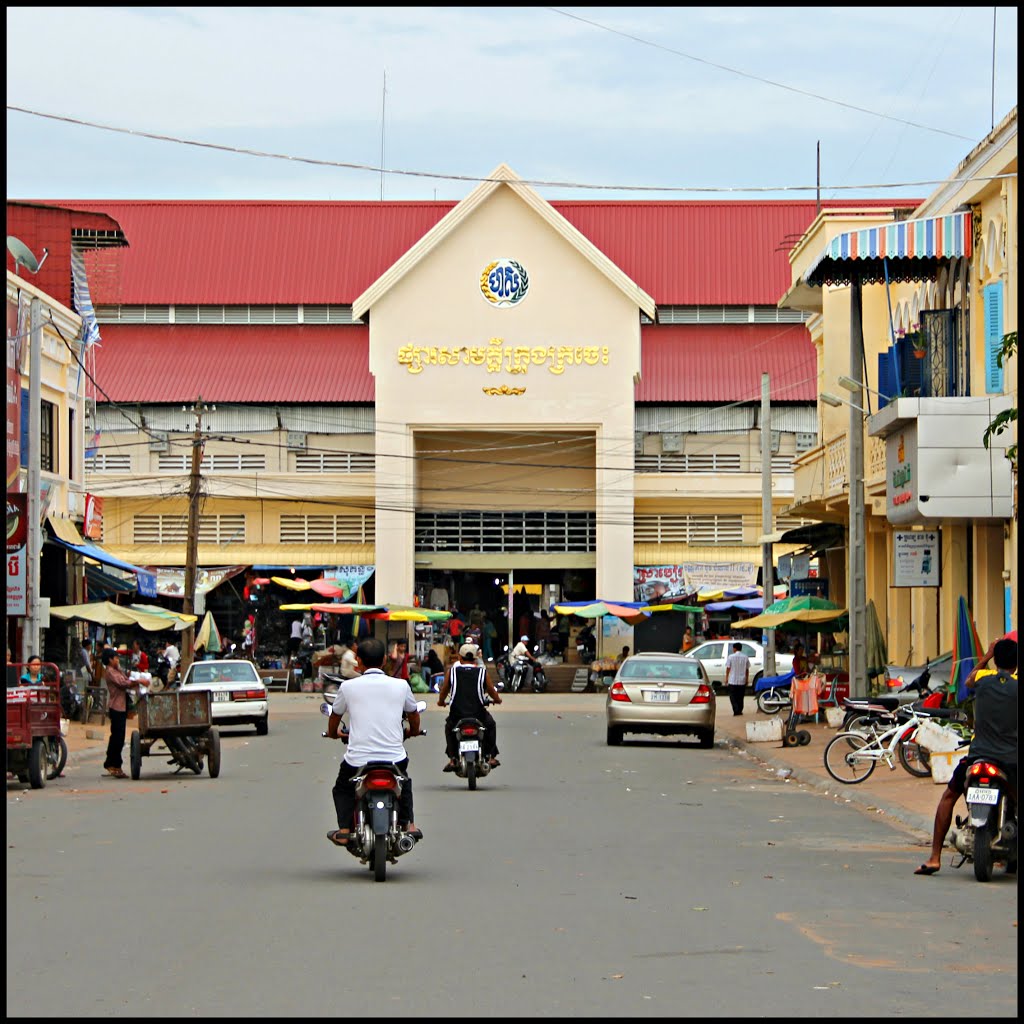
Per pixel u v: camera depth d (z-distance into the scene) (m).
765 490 42.91
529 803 19.86
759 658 50.03
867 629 31.34
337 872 13.80
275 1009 8.39
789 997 8.66
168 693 24.05
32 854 15.14
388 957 9.84
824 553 44.81
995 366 25.69
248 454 62.50
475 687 21.84
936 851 13.61
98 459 62.50
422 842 15.88
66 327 40.38
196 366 64.31
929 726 22.22
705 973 9.33
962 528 29.91
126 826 17.62
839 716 32.97
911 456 25.44
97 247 44.28
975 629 28.16
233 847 15.66
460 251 60.50
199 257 67.81
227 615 61.44
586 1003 8.52
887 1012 8.30
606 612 53.75
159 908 11.81
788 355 64.56
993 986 8.98
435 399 60.25
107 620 38.16
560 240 60.28
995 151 25.38
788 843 15.89
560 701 51.03
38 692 23.31
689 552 61.91
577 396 60.09
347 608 53.19
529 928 10.88
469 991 8.82
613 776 24.05
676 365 64.25
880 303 36.97
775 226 68.62
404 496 60.00
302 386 63.09
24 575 30.61
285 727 37.97
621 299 60.16
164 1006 8.48
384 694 13.51
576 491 61.81
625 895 12.38
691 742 32.34
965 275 28.33
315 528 62.12
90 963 9.70
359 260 67.94
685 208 69.56
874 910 11.65
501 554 61.69
